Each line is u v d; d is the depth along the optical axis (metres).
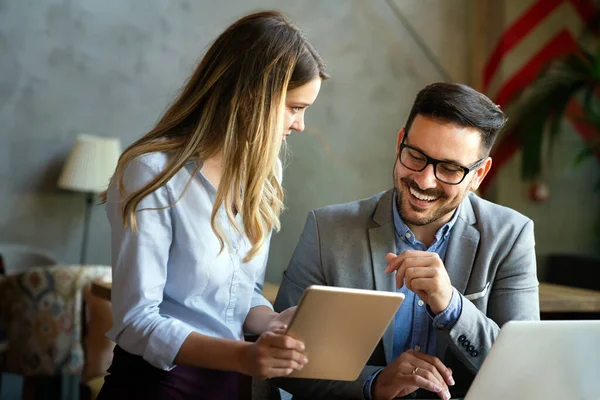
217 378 1.63
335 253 1.99
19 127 5.09
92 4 5.22
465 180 1.80
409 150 1.81
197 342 1.47
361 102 5.80
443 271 1.70
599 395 1.48
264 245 1.74
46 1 5.14
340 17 5.76
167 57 5.37
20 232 5.08
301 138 5.64
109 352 3.18
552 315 2.54
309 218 2.07
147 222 1.53
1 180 5.05
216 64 1.63
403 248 1.99
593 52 5.86
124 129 5.29
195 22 5.43
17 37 5.09
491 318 1.97
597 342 1.43
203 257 1.58
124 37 5.29
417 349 1.94
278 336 1.38
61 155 5.17
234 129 1.59
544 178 5.89
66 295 3.85
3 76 5.06
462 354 1.76
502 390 1.43
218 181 1.64
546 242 5.91
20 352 3.83
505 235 1.98
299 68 1.62
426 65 5.95
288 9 5.63
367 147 5.81
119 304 1.52
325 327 1.38
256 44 1.60
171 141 1.61
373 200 2.06
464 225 1.97
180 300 1.60
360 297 1.35
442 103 1.76
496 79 5.82
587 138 5.96
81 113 5.21
